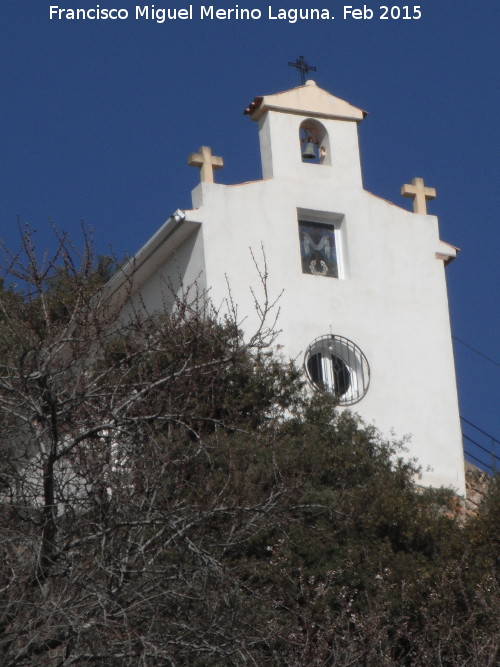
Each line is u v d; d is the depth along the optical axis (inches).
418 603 2023.9
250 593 1768.0
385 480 2298.2
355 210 3006.9
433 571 2085.4
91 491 1493.6
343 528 2123.5
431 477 2800.2
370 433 2508.6
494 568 2126.0
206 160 2915.8
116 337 1692.9
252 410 2282.2
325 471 2262.6
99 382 1592.0
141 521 1469.0
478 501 2783.0
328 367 2839.6
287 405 2399.1
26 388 1467.8
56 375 1504.7
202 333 1579.7
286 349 2785.4
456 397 2906.0
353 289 2918.3
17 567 1421.0
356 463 2311.8
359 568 2050.9
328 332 2849.4
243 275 2817.4
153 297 2861.7
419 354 2918.3
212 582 1552.7
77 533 1485.0
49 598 1386.6
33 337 1536.7
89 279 1599.4
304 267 2913.4
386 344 2898.6
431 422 2861.7
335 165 3038.9
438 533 2199.8
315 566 2028.8
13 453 1535.4
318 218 2987.2
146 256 2849.4
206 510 1555.1
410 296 2970.0
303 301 2854.3
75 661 1371.8
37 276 1510.8
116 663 1385.3
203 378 1688.0
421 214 3075.8
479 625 2015.3
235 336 1635.1
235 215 2866.6
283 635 1680.6
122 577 1428.4
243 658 1440.7
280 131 3016.7
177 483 1549.0
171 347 1562.5
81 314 1535.4
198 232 2824.8
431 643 1961.1
